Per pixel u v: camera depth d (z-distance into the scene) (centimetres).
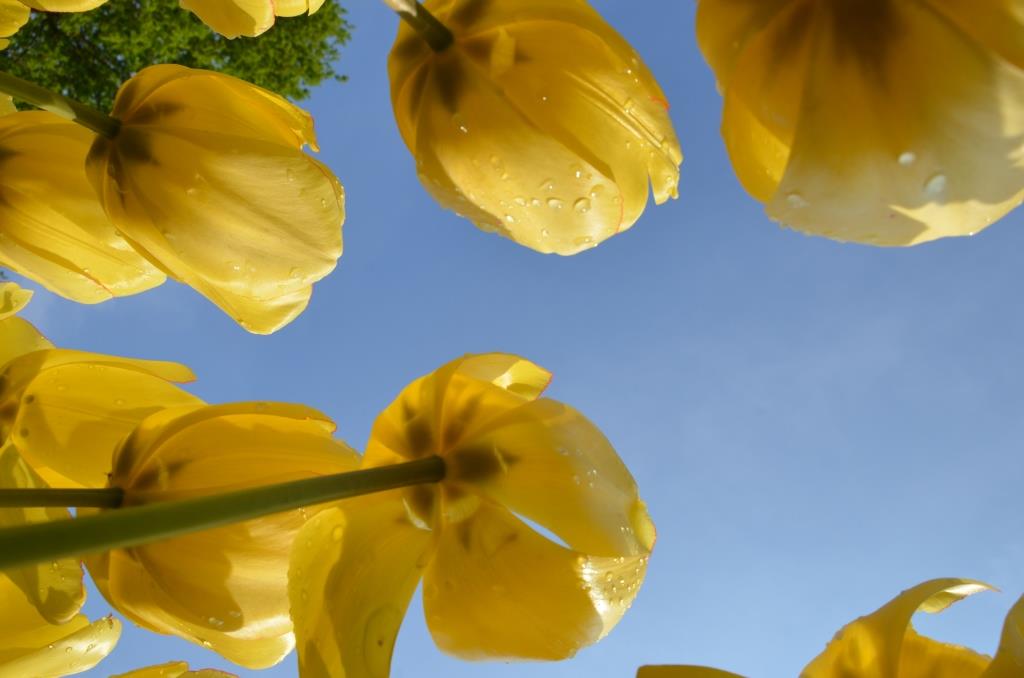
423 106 43
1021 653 29
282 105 47
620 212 41
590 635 40
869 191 34
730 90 34
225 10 48
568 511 39
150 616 41
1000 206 33
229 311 47
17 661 42
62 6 50
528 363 41
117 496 39
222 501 30
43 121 49
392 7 41
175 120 46
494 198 43
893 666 33
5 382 44
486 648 41
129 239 47
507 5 41
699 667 30
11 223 49
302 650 37
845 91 33
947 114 33
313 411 40
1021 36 33
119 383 44
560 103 41
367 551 40
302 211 45
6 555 26
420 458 41
